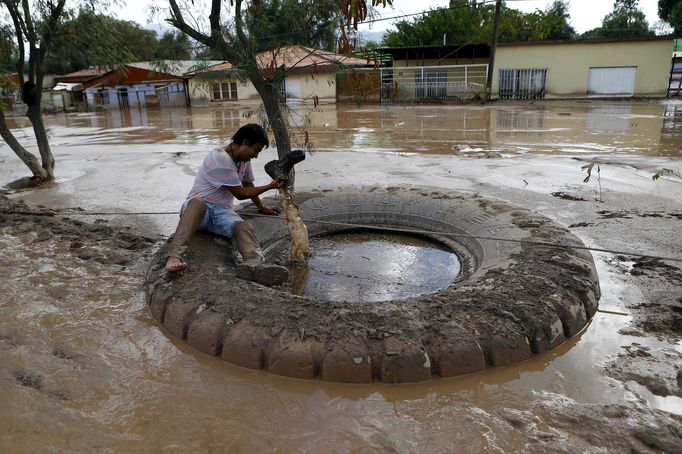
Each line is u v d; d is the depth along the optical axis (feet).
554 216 21.01
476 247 15.69
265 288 12.30
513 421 8.66
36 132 31.37
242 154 15.53
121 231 20.11
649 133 48.44
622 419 8.64
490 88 98.12
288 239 17.76
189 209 14.67
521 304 11.10
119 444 8.26
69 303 13.55
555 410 8.93
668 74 95.45
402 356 9.67
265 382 9.90
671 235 18.06
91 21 29.71
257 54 20.02
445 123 62.59
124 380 10.08
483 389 9.59
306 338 10.11
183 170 33.68
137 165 36.40
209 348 10.82
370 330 10.16
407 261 16.02
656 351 10.81
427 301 11.31
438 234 17.61
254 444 8.22
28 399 9.36
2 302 13.58
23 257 17.06
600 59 97.40
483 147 41.19
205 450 8.13
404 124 62.39
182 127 66.85
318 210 18.93
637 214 20.84
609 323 12.03
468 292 11.69
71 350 11.16
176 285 12.77
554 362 10.46
